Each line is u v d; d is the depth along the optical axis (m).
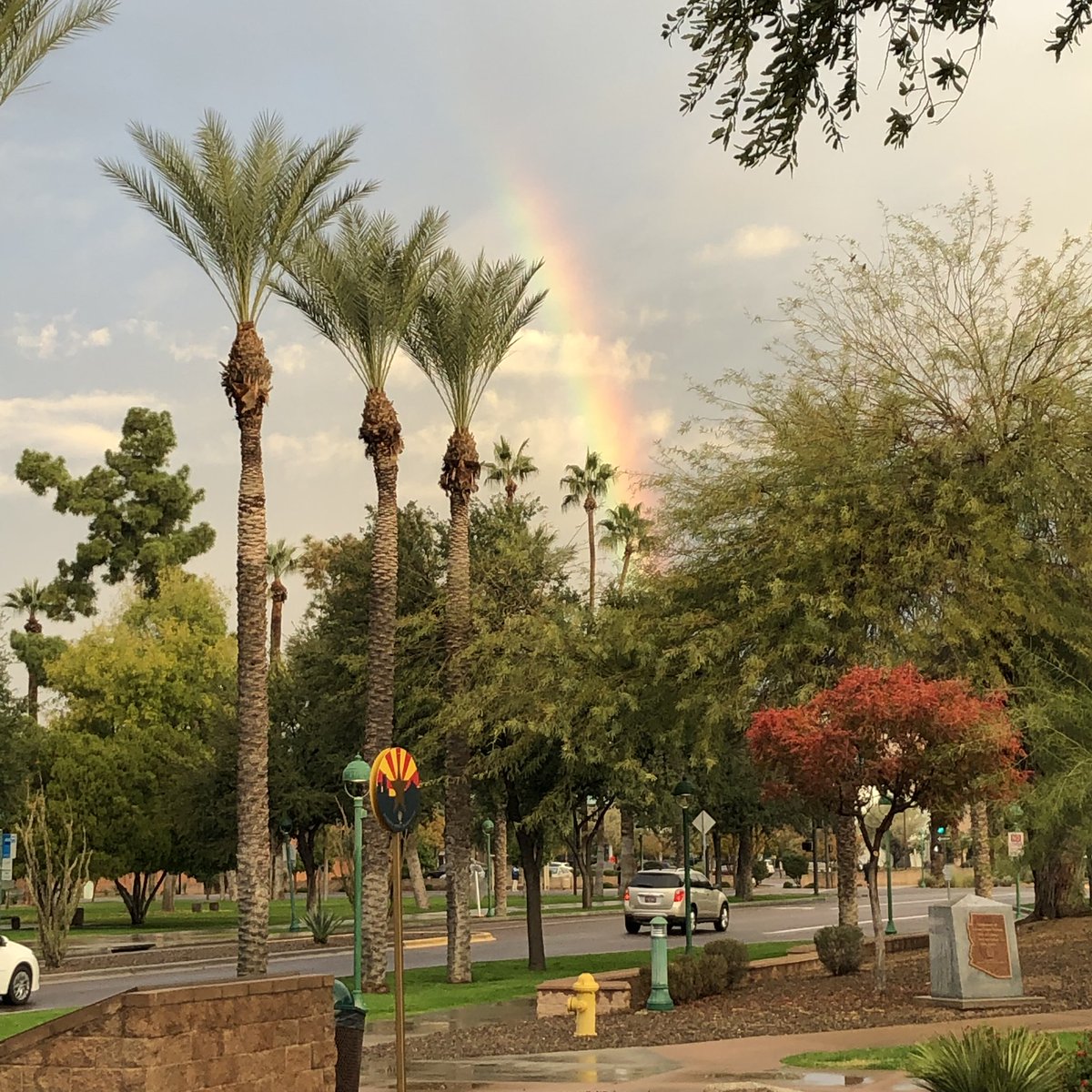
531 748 26.19
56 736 49.75
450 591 26.59
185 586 62.94
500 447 61.84
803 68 8.18
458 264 26.47
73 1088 7.69
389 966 28.91
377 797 9.35
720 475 26.38
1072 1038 12.80
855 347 25.25
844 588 24.20
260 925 22.08
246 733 22.52
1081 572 23.11
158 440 81.56
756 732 18.42
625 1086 11.87
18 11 17.44
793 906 58.75
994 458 23.52
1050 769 21.27
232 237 22.91
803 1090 11.13
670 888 38.78
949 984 16.58
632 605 26.75
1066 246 24.50
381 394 25.52
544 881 102.50
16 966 22.70
